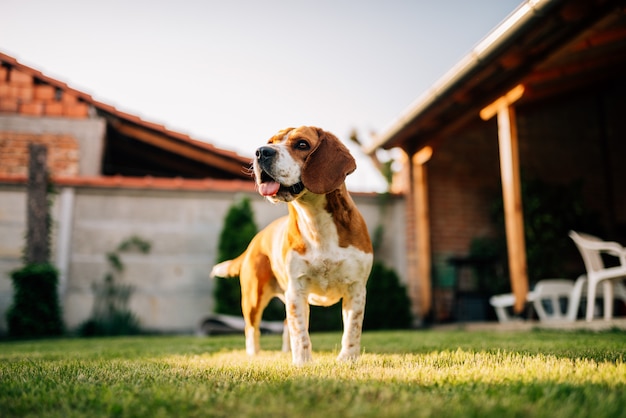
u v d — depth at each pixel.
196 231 8.30
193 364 2.63
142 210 8.21
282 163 2.64
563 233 8.80
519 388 1.56
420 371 1.98
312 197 2.72
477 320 8.88
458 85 6.33
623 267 5.36
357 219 2.86
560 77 7.32
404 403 1.35
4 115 9.23
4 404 1.50
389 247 8.91
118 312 7.86
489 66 5.89
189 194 8.38
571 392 1.48
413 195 8.94
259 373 2.06
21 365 2.71
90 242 8.00
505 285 8.80
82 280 7.88
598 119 10.20
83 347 4.66
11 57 9.33
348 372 2.01
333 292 2.84
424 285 8.54
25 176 8.52
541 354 2.55
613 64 7.47
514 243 6.33
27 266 7.42
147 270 8.06
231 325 7.18
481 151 9.63
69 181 8.04
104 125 9.44
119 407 1.40
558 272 8.65
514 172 6.34
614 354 2.48
